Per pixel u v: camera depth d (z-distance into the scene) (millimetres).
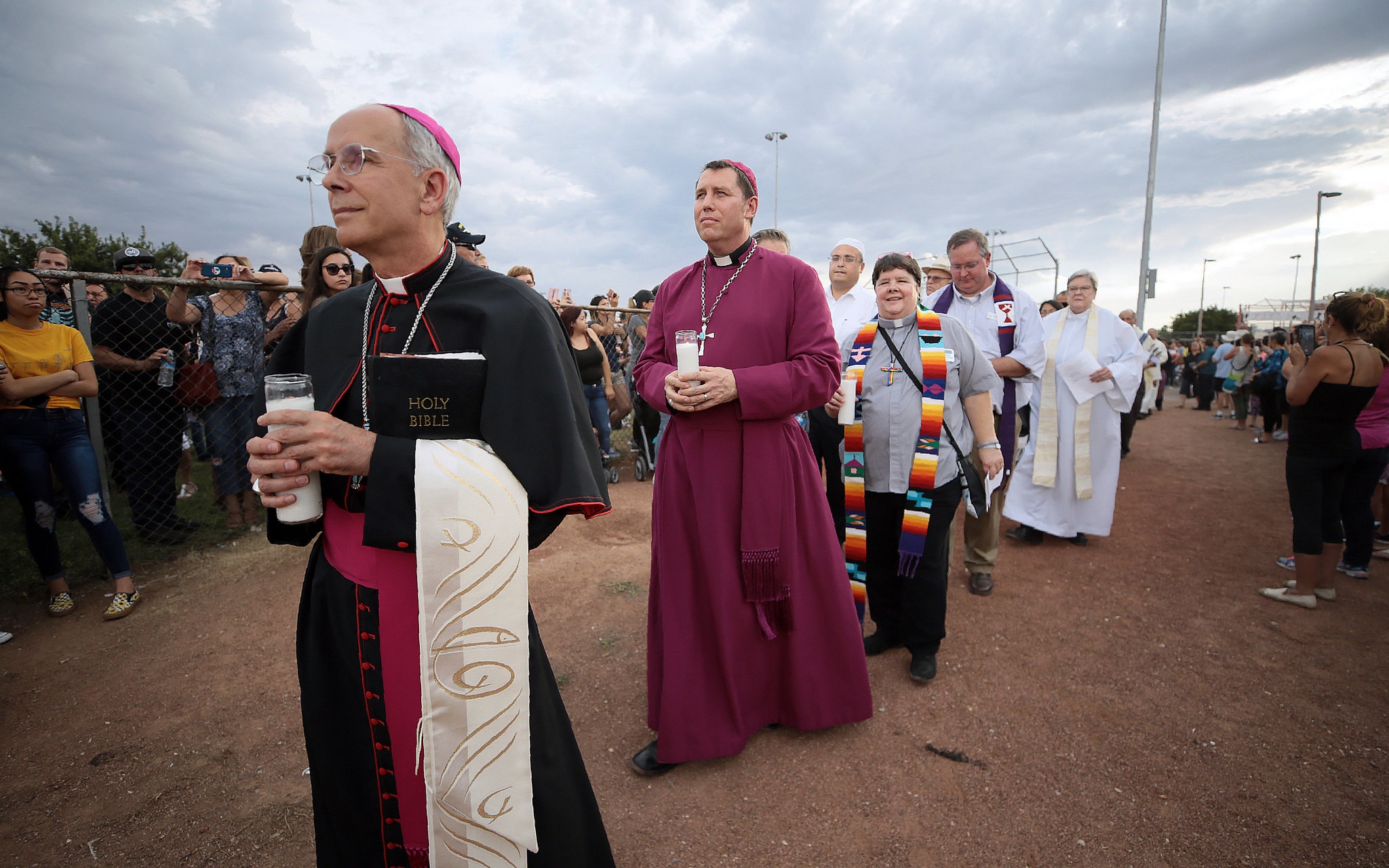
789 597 2412
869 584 3324
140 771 2467
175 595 4020
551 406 1187
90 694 2982
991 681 3061
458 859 1213
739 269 2434
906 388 3023
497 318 1209
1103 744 2586
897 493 3070
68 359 3693
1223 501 6363
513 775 1226
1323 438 3727
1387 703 2824
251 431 5031
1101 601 3957
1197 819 2182
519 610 1190
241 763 2508
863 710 2609
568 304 6641
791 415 2354
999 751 2557
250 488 5137
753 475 2312
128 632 3572
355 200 1187
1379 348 3936
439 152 1251
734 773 2449
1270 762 2461
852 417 3061
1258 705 2832
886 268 3057
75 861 2057
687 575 2396
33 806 2293
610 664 3242
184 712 2834
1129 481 7375
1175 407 17578
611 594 4047
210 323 4770
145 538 4699
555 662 3264
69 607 3795
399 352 1265
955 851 2070
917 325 3045
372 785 1324
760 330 2354
